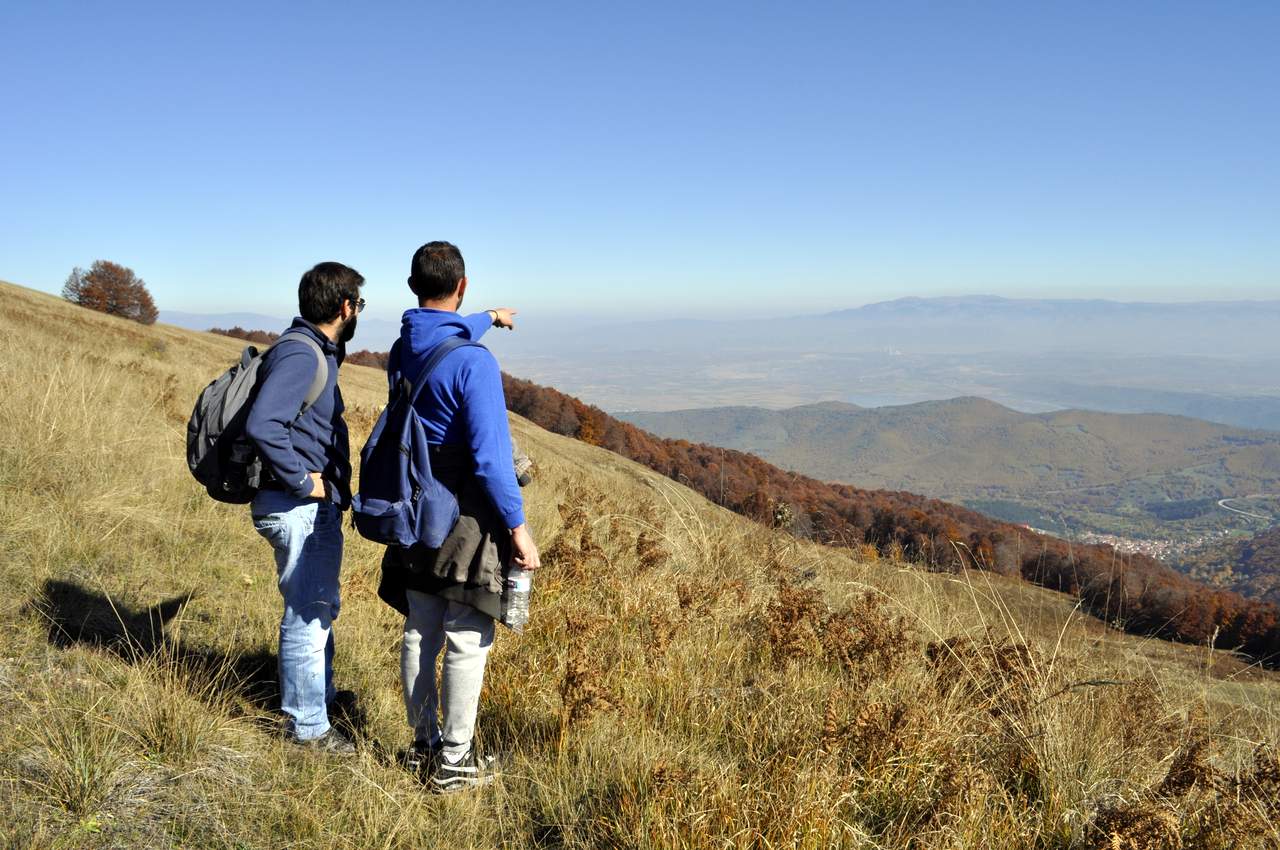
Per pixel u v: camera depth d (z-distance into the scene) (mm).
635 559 5754
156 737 2336
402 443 2336
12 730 2178
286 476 2367
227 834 2076
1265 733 3676
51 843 1824
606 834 2365
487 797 2588
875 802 2660
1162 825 2412
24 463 4727
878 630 4031
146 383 10844
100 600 3359
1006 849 2463
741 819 2367
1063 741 3062
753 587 5441
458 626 2512
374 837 2199
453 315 2484
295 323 2576
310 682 2652
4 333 13445
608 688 3277
